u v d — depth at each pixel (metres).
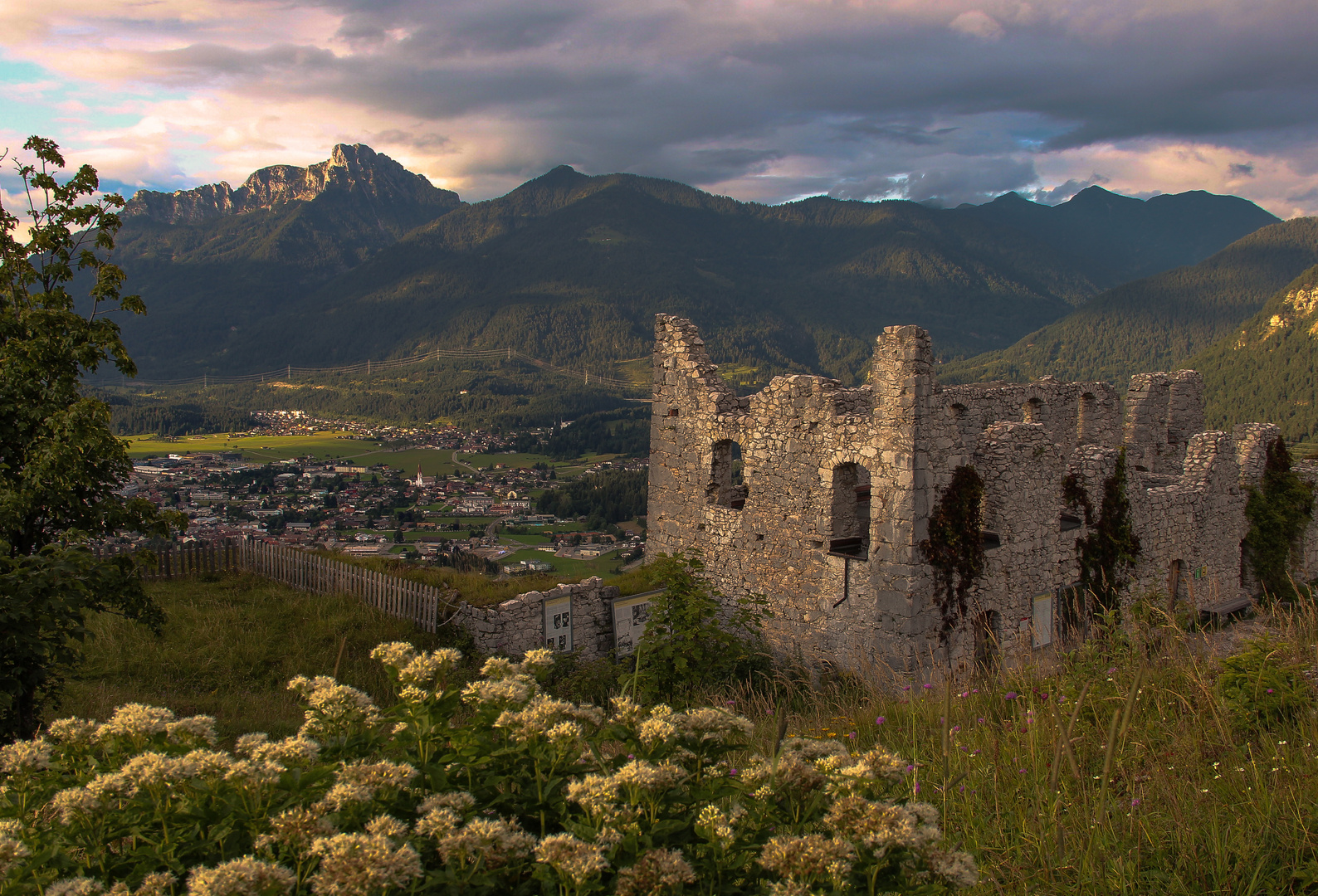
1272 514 27.66
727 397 23.89
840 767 5.25
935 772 8.37
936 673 18.06
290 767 4.88
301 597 21.75
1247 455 27.73
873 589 19.94
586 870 4.02
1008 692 11.10
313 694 5.56
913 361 19.08
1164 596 21.94
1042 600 21.62
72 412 11.59
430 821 4.29
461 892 4.16
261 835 4.31
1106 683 10.65
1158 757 8.45
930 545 19.52
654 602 20.36
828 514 21.00
